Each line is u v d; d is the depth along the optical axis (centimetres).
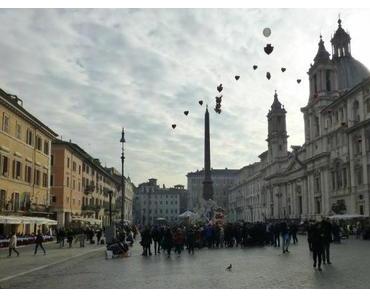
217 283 1462
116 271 1928
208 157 6262
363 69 8194
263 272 1734
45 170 5872
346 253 2606
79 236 4669
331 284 1388
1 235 4028
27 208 4931
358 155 6138
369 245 3438
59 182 6650
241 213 15462
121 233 3403
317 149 7756
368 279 1484
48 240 5231
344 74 8088
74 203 7356
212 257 2541
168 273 1795
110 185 11462
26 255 3080
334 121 7038
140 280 1595
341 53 8419
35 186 5431
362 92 6047
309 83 8306
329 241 2002
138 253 3097
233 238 3606
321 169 7500
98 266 2191
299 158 9138
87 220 7206
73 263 2406
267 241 3603
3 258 2828
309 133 8275
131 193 16838
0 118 4353
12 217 4016
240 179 16138
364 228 4794
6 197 4506
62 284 1534
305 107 8338
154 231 3030
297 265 1964
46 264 2366
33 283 1581
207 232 3462
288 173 9962
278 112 11150
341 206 6438
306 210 8594
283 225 2850
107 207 9919
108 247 2745
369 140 5869
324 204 7356
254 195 13512
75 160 7438
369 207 5797
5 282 1630
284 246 2794
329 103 7669
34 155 5400
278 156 11006
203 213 5938
